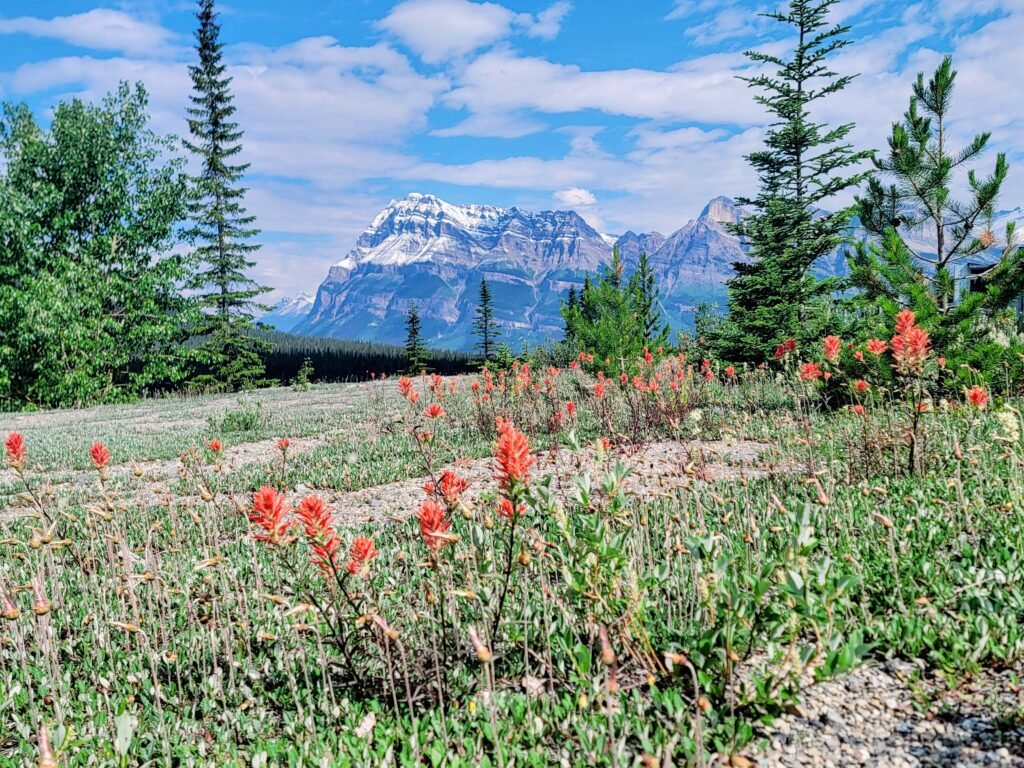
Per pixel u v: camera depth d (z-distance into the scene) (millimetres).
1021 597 3461
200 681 3861
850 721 2754
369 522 7188
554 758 2768
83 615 4816
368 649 3779
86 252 28078
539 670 3520
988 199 10102
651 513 5801
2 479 11359
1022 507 4617
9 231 26672
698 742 2303
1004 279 9828
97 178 29062
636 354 17047
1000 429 6387
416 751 2844
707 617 3465
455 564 4031
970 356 9500
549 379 13086
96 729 3346
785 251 16719
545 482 3344
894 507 5375
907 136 10695
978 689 2824
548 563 4254
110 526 5977
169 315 30703
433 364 69938
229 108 38094
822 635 2949
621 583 3230
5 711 3561
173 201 30188
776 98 19469
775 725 2775
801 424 9305
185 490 9508
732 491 6570
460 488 3516
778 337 15539
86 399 28266
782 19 19047
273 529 3066
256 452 13039
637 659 3129
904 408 8234
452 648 3836
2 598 3369
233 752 3092
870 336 11336
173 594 4965
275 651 3996
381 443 12445
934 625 3332
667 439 10477
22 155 28094
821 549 4582
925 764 2449
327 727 3207
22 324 25859
